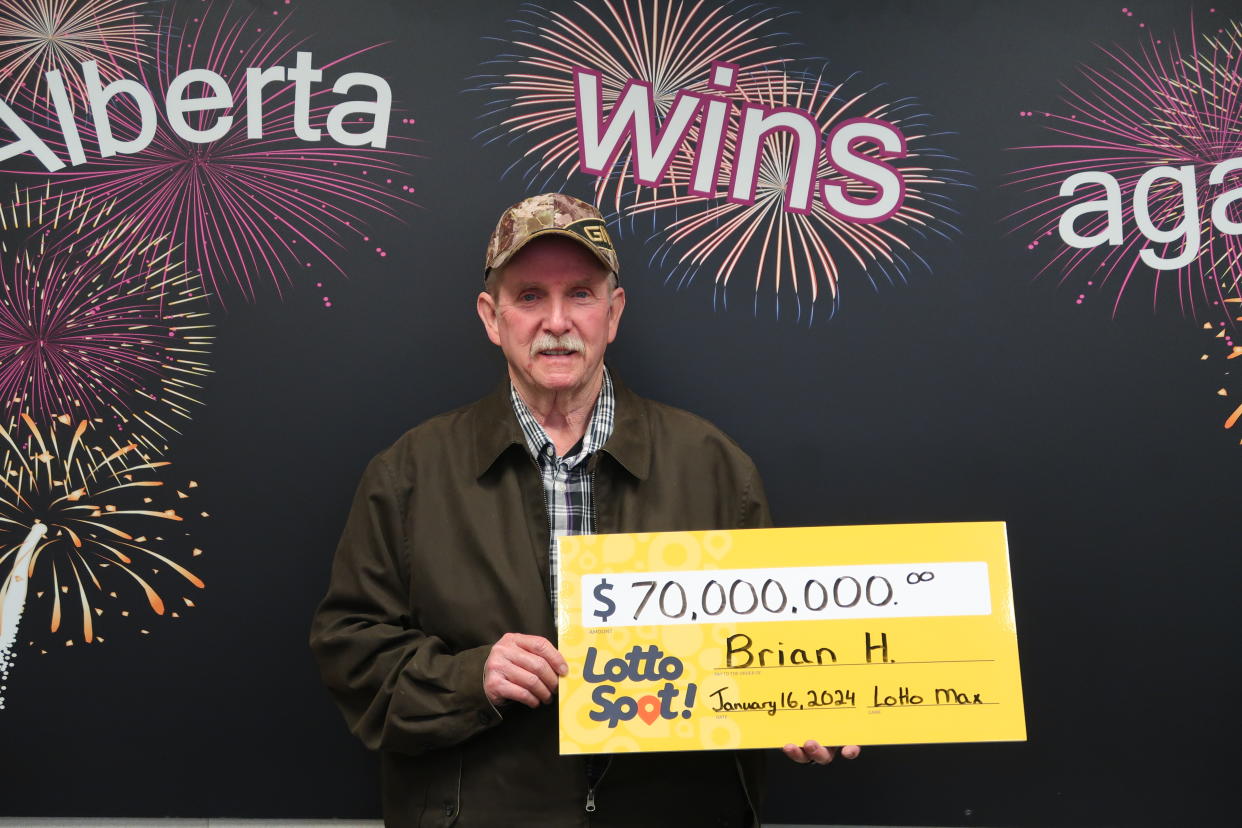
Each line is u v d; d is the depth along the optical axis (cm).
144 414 193
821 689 148
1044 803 192
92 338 193
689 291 196
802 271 196
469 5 197
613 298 176
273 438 194
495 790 152
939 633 150
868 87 197
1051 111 196
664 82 197
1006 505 193
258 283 195
